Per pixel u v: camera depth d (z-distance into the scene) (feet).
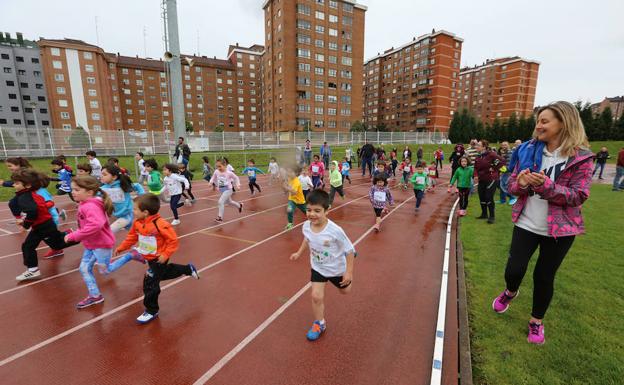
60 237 16.30
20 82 200.34
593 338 9.68
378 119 287.69
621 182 40.98
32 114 204.44
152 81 249.14
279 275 15.02
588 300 11.93
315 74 188.75
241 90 280.10
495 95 290.76
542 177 7.91
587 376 8.16
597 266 15.06
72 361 9.16
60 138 76.95
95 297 12.31
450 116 238.48
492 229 22.24
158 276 11.00
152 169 24.00
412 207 31.68
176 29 46.62
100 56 201.26
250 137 107.04
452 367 8.74
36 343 9.96
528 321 10.76
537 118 8.82
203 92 266.98
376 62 282.15
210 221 25.50
